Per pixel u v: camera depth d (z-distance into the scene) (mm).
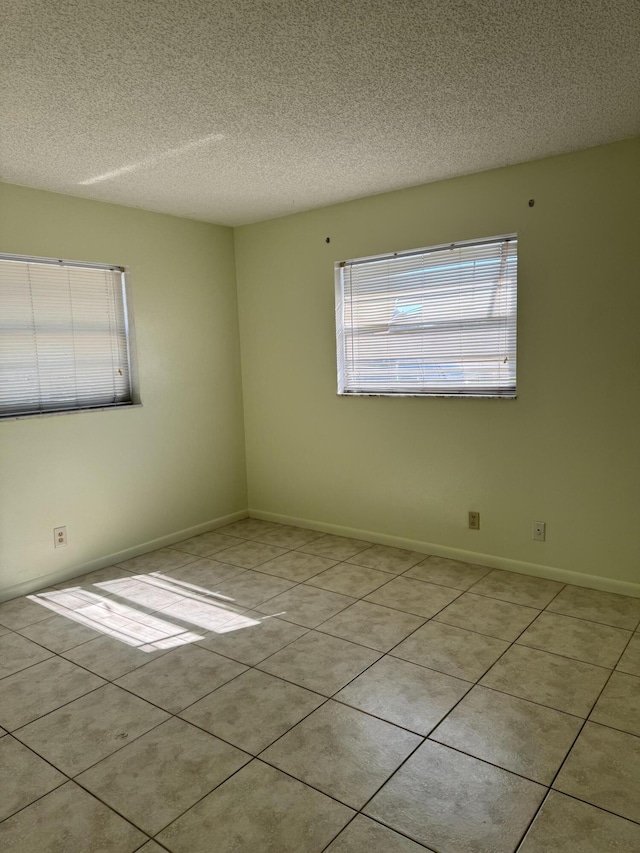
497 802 1757
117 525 3893
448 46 1960
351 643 2723
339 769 1913
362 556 3863
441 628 2838
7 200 3264
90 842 1659
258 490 4762
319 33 1854
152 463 4090
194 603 3221
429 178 3443
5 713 2270
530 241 3230
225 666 2562
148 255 3984
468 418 3584
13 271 3363
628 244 2953
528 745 1999
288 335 4355
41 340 3516
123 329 3959
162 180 3314
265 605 3162
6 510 3332
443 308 3656
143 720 2203
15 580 3385
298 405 4387
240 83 2180
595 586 3244
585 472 3217
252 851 1612
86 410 3680
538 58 2055
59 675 2529
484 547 3629
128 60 1981
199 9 1694
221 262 4488
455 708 2213
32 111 2365
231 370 4621
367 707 2238
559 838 1625
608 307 3045
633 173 2898
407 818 1706
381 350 3961
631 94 2361
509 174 3250
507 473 3480
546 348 3254
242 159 3014
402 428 3875
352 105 2406
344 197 3807
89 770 1945
